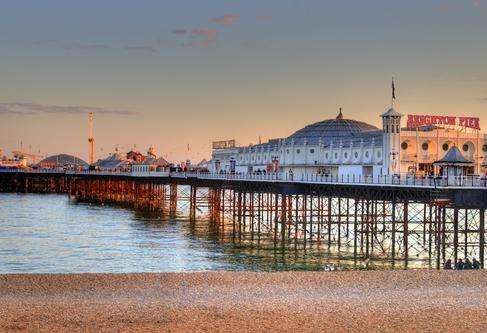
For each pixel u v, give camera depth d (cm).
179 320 3591
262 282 4603
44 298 4103
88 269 6831
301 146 13050
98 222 11762
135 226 11044
